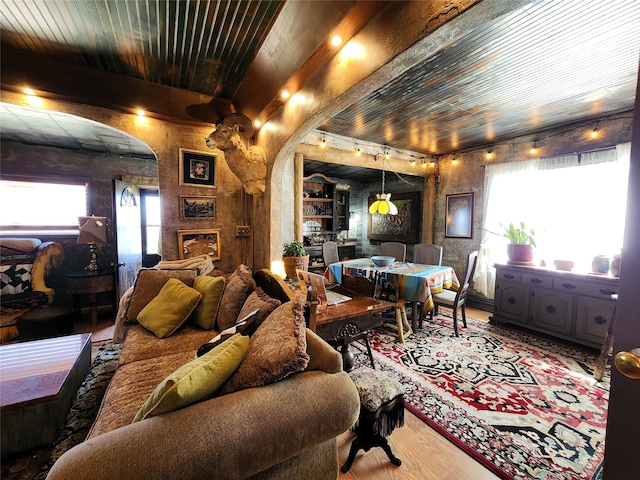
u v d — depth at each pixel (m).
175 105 2.97
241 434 0.88
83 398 2.06
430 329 3.50
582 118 3.46
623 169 3.21
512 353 2.84
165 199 3.12
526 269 3.39
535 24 1.78
